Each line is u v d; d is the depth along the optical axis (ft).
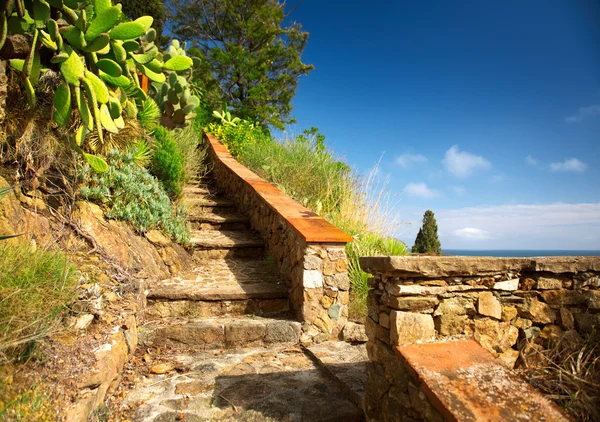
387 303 5.86
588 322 5.97
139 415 6.59
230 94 41.45
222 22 43.39
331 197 20.56
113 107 9.18
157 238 13.00
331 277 10.84
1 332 5.08
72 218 9.58
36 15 6.98
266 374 8.34
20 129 8.21
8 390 4.80
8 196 7.63
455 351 5.34
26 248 6.56
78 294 7.22
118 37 8.85
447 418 4.22
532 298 6.07
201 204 19.48
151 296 10.69
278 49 41.50
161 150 16.70
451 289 5.75
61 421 4.94
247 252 15.66
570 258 6.16
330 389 7.66
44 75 8.66
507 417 4.16
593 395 4.95
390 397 5.62
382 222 19.26
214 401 7.12
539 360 5.86
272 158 23.36
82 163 10.55
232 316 11.10
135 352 9.07
